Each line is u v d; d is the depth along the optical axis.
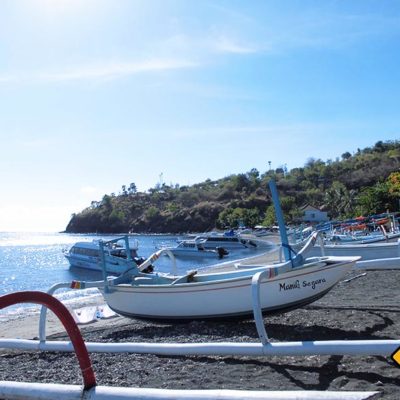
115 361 6.89
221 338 7.81
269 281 8.20
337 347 5.59
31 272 52.44
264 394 2.79
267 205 160.00
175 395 2.85
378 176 146.88
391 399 4.61
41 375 6.62
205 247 65.38
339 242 23.80
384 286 12.73
